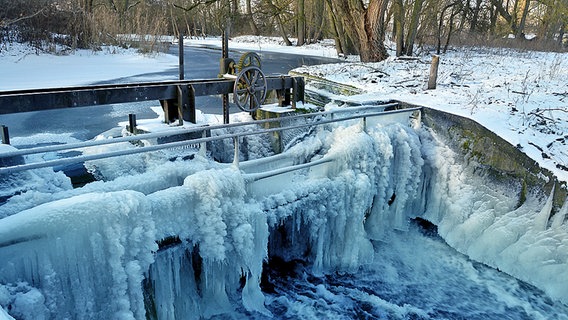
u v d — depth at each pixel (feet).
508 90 29.14
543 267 19.47
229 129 24.13
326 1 71.20
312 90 33.60
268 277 19.85
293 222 19.11
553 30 98.32
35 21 65.62
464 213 22.98
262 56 75.61
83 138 25.36
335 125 24.93
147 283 14.28
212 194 14.84
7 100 16.98
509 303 19.03
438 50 59.47
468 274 20.97
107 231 12.44
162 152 20.12
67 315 12.26
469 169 23.44
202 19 140.87
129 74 51.08
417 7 59.36
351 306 18.49
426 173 25.11
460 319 18.15
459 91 30.68
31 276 11.65
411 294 19.61
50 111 32.22
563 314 18.31
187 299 15.98
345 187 20.36
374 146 22.00
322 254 20.59
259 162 19.26
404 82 35.06
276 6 83.05
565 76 36.29
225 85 23.43
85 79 45.16
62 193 13.99
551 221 19.84
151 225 13.30
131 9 113.50
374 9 50.21
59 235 11.83
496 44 74.18
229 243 15.78
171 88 21.61
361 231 21.21
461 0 72.79
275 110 25.44
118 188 15.06
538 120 23.91
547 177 20.10
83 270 12.35
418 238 23.86
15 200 13.12
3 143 17.03
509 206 21.59
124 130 21.84
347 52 73.41
